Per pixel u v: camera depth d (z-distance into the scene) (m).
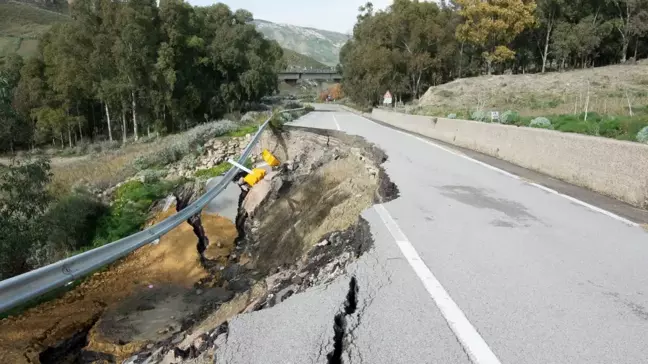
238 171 19.92
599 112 22.17
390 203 8.31
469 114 27.81
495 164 12.87
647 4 56.12
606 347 3.52
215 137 26.83
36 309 10.53
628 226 6.79
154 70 40.97
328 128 26.34
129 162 24.86
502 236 6.34
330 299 4.60
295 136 23.62
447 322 3.95
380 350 3.55
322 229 10.58
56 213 14.94
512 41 60.97
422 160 13.70
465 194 9.04
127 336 9.20
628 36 58.94
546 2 59.50
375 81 51.88
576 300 4.34
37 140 49.97
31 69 47.03
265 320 4.30
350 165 15.34
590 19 58.94
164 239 14.58
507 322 3.93
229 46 48.56
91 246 14.84
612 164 8.84
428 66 53.38
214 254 14.05
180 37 43.59
